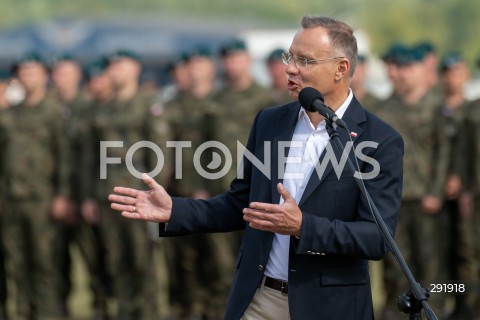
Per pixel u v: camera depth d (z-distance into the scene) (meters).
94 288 25.53
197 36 60.97
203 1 152.50
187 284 24.58
